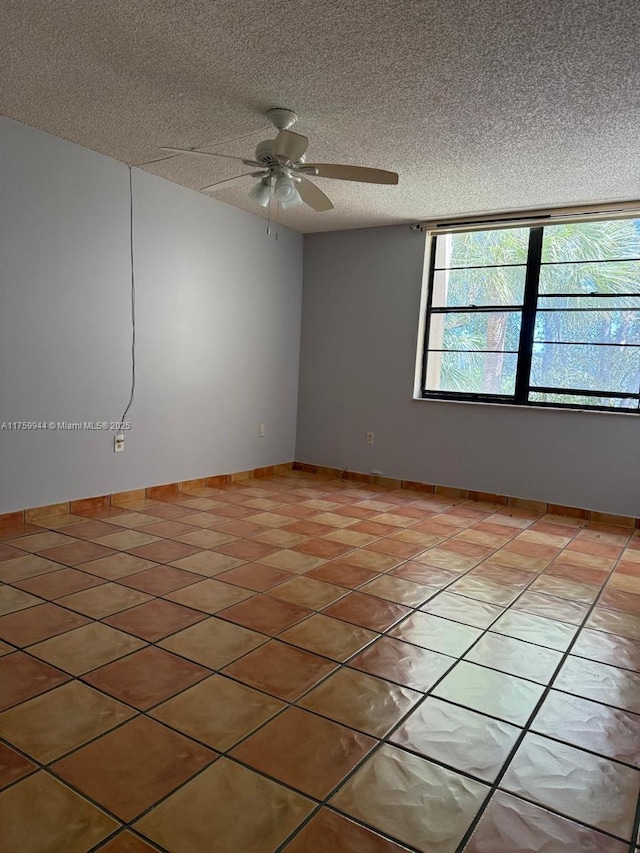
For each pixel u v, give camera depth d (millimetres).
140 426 4426
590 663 2283
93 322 3994
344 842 1355
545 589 3053
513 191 4211
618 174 3789
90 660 2115
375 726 1812
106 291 4059
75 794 1463
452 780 1588
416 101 2902
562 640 2469
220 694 1940
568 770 1653
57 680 1977
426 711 1906
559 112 2943
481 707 1948
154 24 2361
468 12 2168
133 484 4434
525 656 2314
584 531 4250
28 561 3068
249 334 5336
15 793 1456
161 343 4512
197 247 4715
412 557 3463
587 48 2365
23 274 3551
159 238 4391
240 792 1498
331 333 5766
